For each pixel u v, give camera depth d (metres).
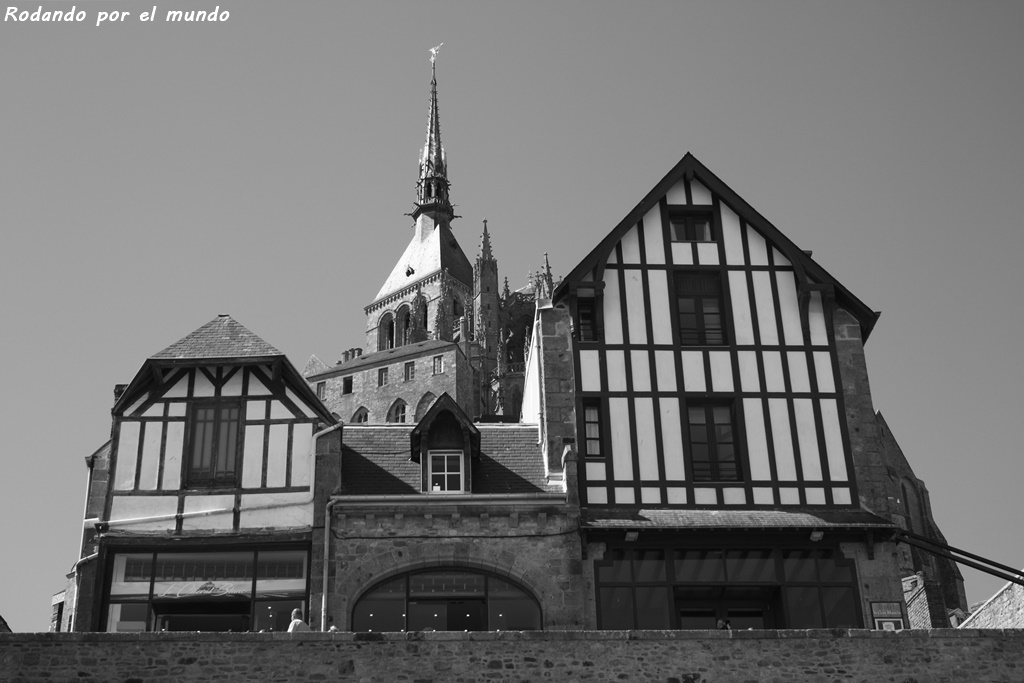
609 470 27.33
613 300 29.00
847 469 27.67
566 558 25.80
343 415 102.81
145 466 26.36
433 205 136.12
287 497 26.16
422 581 25.70
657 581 26.22
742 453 27.67
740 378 28.41
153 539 25.72
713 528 26.25
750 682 20.22
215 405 26.95
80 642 19.56
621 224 29.55
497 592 25.70
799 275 29.31
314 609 25.08
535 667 19.98
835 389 28.44
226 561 25.73
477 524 25.95
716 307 29.30
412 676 19.75
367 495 25.97
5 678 19.27
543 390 28.27
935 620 33.12
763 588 26.55
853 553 26.80
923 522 46.03
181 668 19.52
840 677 20.36
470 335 116.31
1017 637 20.75
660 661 20.22
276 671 19.61
